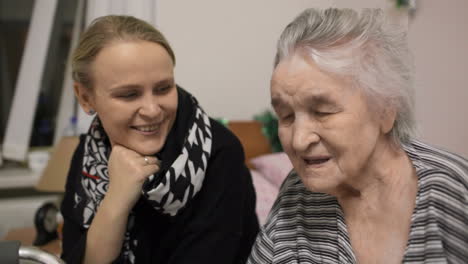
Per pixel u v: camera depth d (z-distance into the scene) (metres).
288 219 0.82
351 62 0.59
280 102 0.64
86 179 1.08
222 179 0.99
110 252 0.91
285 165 1.89
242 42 2.20
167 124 0.90
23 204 2.16
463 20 2.37
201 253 0.95
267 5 2.20
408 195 0.68
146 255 1.00
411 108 0.67
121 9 2.15
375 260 0.70
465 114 2.49
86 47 0.83
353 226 0.74
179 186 0.91
